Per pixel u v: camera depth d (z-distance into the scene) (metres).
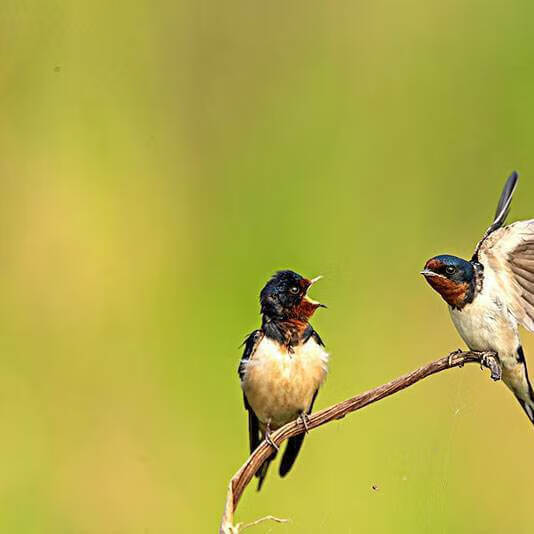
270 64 14.52
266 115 14.35
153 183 13.61
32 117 13.24
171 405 12.54
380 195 14.30
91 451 12.15
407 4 15.12
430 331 12.82
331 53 14.80
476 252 7.95
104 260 13.05
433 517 9.77
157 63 13.95
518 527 11.11
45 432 12.08
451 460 11.31
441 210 14.33
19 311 12.67
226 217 13.80
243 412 12.45
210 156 14.08
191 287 13.29
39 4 13.29
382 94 14.83
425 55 15.05
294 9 14.83
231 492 6.44
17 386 12.28
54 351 12.54
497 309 7.77
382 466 10.71
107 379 12.50
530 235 7.68
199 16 14.24
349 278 13.38
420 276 13.50
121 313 12.88
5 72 13.18
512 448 11.45
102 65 13.55
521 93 14.72
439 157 14.58
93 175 13.36
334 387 11.79
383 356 12.62
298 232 13.89
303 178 14.20
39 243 12.98
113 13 13.69
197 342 12.95
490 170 14.54
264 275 13.55
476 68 14.99
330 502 10.62
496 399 11.59
